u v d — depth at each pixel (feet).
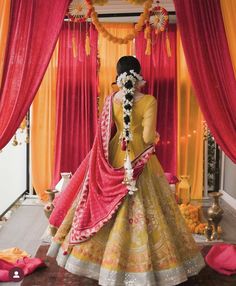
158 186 6.94
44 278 7.46
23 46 7.23
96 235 6.53
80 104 15.30
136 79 6.77
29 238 11.09
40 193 15.81
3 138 7.39
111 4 12.48
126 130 6.52
